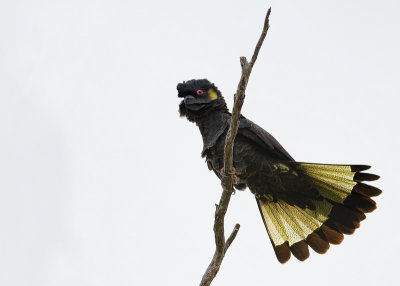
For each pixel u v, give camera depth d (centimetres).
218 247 947
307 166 1166
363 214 1183
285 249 1239
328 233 1212
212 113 1251
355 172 1142
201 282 930
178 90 1310
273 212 1267
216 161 1234
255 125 1184
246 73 847
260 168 1197
